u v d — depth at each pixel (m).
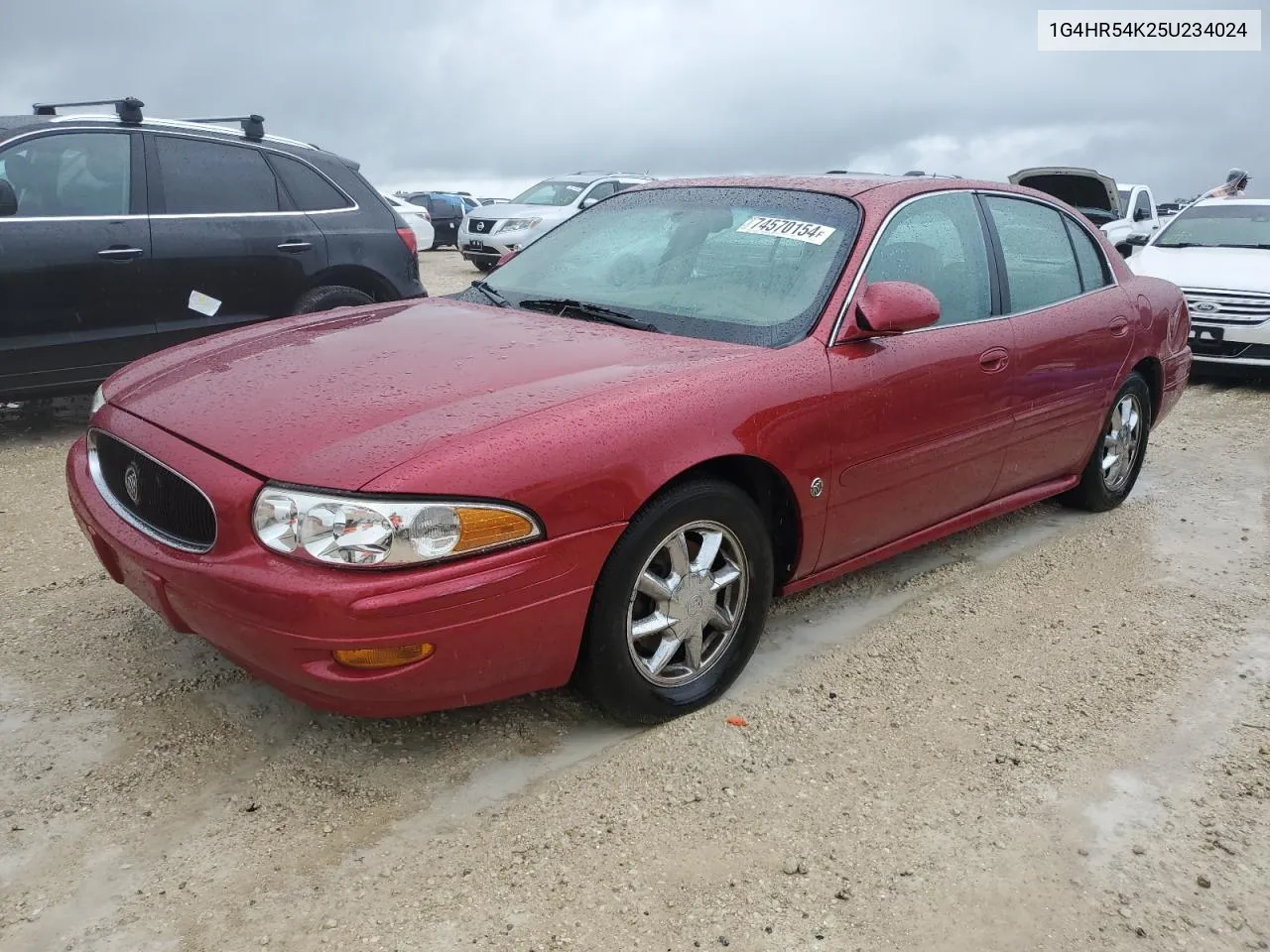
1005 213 4.19
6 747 2.72
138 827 2.43
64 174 5.52
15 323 5.33
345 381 2.79
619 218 4.04
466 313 3.53
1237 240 9.42
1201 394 8.27
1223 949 2.18
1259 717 3.10
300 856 2.35
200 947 2.08
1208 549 4.55
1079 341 4.26
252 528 2.35
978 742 2.92
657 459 2.63
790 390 2.99
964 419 3.65
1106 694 3.22
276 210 6.23
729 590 3.03
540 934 2.13
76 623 3.45
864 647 3.49
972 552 4.42
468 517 2.33
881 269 3.42
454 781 2.64
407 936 2.12
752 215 3.68
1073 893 2.32
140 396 2.97
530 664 2.54
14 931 2.10
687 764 2.76
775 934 2.16
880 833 2.50
